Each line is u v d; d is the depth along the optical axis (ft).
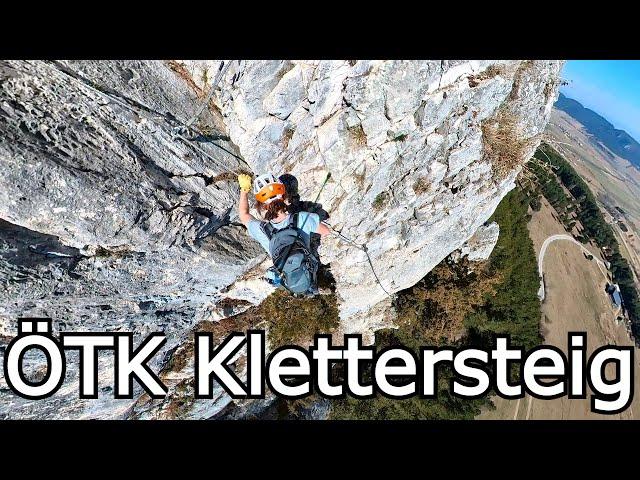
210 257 26.14
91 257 22.59
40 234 20.31
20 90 17.52
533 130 32.83
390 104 22.85
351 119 23.20
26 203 18.26
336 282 38.88
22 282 21.15
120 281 24.76
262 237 21.16
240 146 24.84
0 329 23.27
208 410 45.29
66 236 20.66
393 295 53.42
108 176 19.40
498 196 37.45
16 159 16.96
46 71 18.07
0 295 20.99
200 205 23.67
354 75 21.58
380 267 36.94
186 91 23.49
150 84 21.79
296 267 20.11
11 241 19.56
